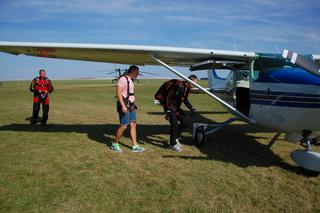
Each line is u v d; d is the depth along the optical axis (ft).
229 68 18.58
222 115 29.17
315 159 11.66
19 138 17.51
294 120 13.01
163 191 10.24
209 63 17.12
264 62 14.60
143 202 9.41
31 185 10.48
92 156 14.08
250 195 10.09
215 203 9.45
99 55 16.79
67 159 13.55
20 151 14.70
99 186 10.54
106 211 8.80
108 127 21.45
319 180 11.62
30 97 50.08
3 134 18.57
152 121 24.70
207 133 16.37
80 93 60.44
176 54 15.80
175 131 15.46
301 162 12.19
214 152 15.30
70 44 14.82
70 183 10.74
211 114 29.91
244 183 11.12
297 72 13.14
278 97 13.42
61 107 34.32
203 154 14.90
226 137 18.97
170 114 15.40
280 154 15.15
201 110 33.42
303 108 12.55
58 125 22.03
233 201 9.62
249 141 17.92
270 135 19.70
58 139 17.38
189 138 18.63
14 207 8.84
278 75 13.62
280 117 13.52
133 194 9.96
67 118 25.49
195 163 13.38
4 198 9.41
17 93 61.62
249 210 9.08
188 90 16.47
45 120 21.93
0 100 43.24
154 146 16.26
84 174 11.66
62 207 8.95
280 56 14.25
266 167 13.05
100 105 37.40
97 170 12.16
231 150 15.78
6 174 11.48
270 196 10.05
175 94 15.49
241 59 15.74
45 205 9.04
